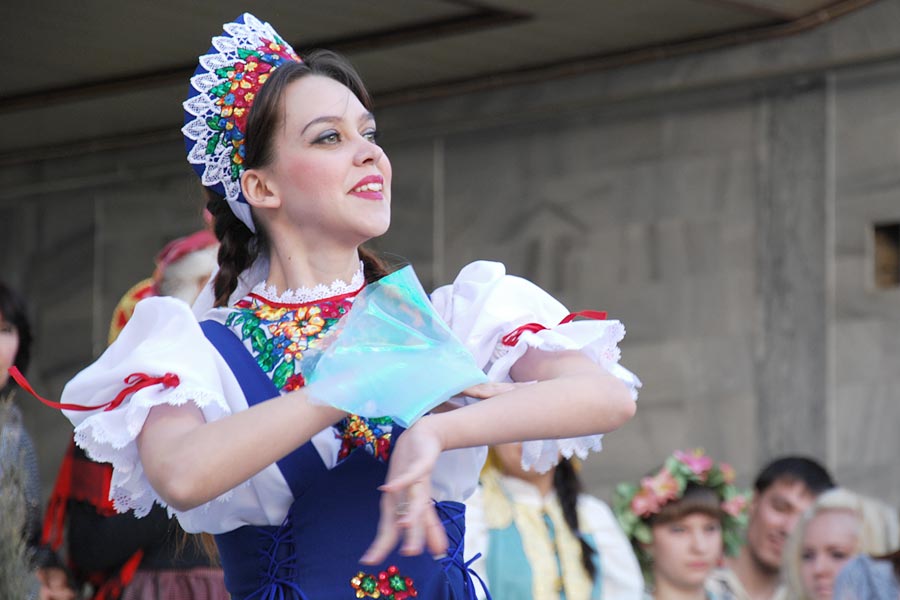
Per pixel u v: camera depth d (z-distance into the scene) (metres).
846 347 10.12
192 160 3.19
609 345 3.02
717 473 7.14
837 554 7.27
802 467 7.82
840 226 10.16
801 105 10.29
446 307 3.16
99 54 10.82
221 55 3.17
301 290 3.09
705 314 10.68
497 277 3.16
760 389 10.45
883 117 9.99
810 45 10.02
